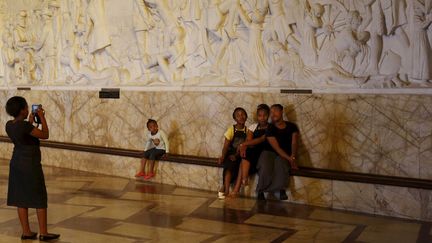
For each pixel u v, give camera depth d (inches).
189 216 226.4
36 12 389.7
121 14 331.9
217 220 219.5
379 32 229.8
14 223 216.2
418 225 210.5
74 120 360.8
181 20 301.4
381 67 231.8
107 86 340.2
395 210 223.6
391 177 225.1
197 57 293.7
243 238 193.8
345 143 240.1
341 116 240.4
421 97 218.8
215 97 283.3
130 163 319.6
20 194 188.2
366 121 233.6
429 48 218.5
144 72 321.4
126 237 195.5
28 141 188.1
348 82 238.4
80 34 358.9
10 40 411.8
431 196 214.4
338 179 235.9
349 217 223.5
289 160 247.8
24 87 397.7
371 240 191.2
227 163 263.4
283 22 258.1
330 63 244.7
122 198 262.5
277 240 191.2
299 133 253.4
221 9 280.2
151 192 276.8
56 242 189.9
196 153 293.7
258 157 259.4
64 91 366.3
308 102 249.9
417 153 221.1
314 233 200.1
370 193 229.5
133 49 326.3
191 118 294.7
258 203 250.5
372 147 232.7
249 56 271.3
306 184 246.7
